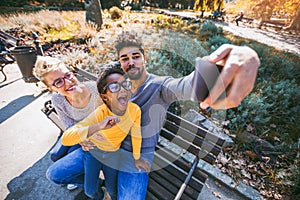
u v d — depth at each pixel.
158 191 1.37
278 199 1.77
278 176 1.96
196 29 6.20
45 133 2.54
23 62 3.16
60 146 1.63
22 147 2.33
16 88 3.65
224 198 1.80
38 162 2.13
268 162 2.14
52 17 7.93
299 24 11.02
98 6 6.96
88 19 7.05
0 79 4.02
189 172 1.37
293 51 5.93
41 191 1.83
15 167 2.07
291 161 2.17
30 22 7.12
